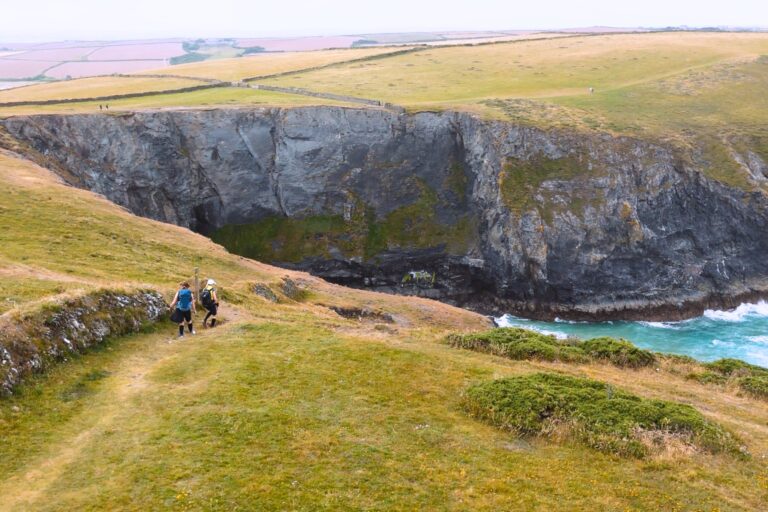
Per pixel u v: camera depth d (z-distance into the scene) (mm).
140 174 79688
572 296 73812
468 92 101688
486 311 78000
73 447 15219
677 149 79312
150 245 44688
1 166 55469
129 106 85250
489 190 81562
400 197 88625
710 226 76750
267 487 13719
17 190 48062
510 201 77500
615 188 76688
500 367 23438
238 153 86500
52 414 16812
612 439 16984
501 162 80875
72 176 71562
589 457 16422
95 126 75562
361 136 88812
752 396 24297
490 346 26469
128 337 23734
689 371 26969
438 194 87938
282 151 87562
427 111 88625
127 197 78625
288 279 46750
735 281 75812
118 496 13102
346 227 88375
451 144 88812
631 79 107875
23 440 15328
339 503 13359
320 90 101562
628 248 74562
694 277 74875
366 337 27375
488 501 13852
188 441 15562
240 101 91500
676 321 71375
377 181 89188
